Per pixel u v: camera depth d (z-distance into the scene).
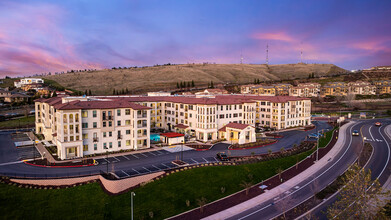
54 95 148.00
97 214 40.78
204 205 41.84
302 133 94.31
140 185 47.09
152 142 77.00
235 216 39.12
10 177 47.59
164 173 50.81
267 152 68.06
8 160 59.06
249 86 196.88
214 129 82.25
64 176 48.75
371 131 96.31
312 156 65.69
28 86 191.75
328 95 191.62
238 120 90.94
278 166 57.97
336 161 61.88
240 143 76.62
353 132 89.38
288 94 194.75
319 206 41.28
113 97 97.56
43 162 57.31
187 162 58.25
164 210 41.50
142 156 62.94
